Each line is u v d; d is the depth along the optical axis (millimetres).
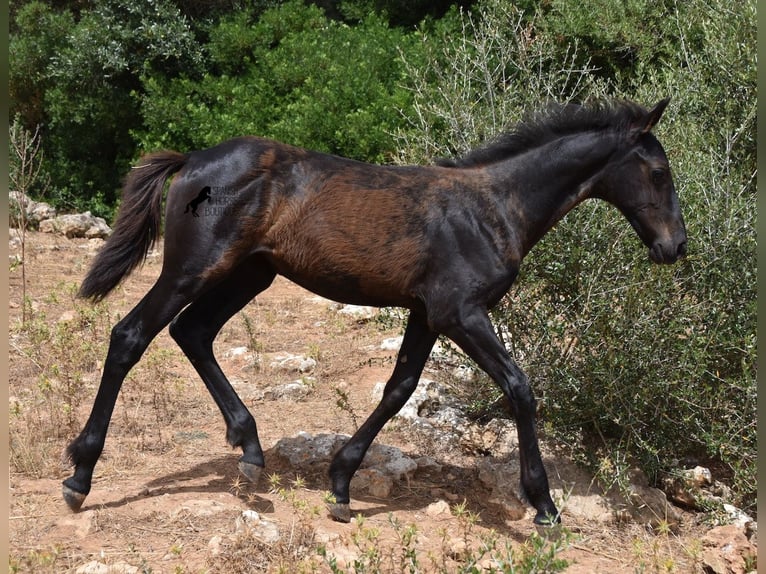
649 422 5551
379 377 6727
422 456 5406
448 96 6281
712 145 6410
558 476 5219
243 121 11430
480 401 5859
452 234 4363
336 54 11766
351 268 4375
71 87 12711
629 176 4609
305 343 7660
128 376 6223
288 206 4336
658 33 9961
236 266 4387
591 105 4750
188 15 13023
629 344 5281
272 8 13062
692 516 5215
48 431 5199
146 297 4352
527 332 5652
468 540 4219
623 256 5488
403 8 12953
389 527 4484
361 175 4418
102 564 3672
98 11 12484
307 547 4023
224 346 7461
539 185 4570
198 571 3678
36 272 9227
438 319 4391
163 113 11672
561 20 10016
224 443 5371
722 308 5531
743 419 5301
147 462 4969
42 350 6664
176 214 4266
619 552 4652
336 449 5188
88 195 13172
